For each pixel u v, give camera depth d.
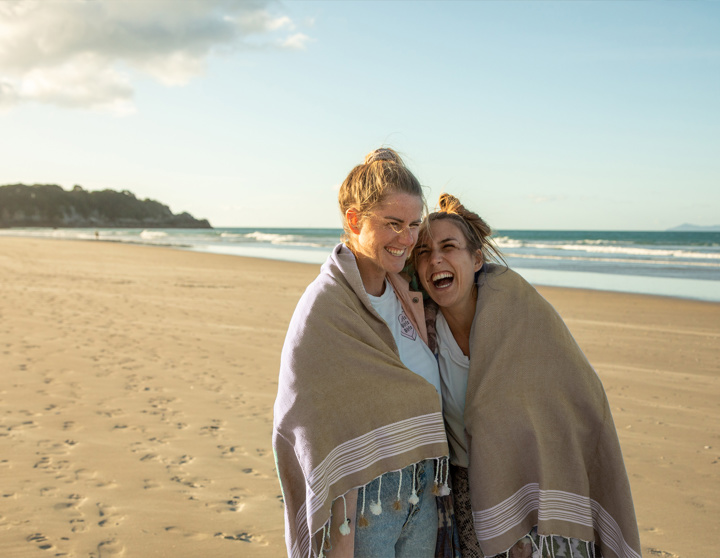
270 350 8.21
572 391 1.89
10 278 16.55
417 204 1.82
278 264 26.09
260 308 12.19
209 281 17.78
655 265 27.59
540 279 21.11
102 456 4.41
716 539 3.54
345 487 1.69
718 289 17.98
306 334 1.75
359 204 1.81
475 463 1.87
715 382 7.16
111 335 8.80
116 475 4.10
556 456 1.89
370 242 1.81
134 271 20.69
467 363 1.99
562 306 13.96
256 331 9.58
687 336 10.23
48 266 21.84
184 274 20.02
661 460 4.75
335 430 1.70
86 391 6.00
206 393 6.12
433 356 1.98
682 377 7.39
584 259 31.58
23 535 3.27
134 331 9.19
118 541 3.25
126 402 5.72
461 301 2.02
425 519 1.84
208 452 4.59
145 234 81.88
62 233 92.06
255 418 5.42
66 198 192.38
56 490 3.82
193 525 3.47
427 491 1.85
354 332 1.77
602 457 1.89
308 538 1.72
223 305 12.50
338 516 1.70
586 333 10.47
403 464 1.72
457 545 2.03
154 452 4.54
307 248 44.38
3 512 3.51
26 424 5.00
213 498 3.83
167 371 6.92
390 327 1.88
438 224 2.00
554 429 1.89
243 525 3.49
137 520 3.49
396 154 1.92
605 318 12.23
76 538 3.26
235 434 5.00
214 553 3.18
